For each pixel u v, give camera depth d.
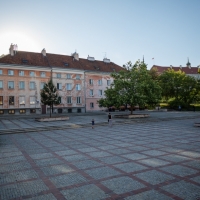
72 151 11.55
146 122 26.72
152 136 16.11
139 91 29.97
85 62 50.50
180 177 7.41
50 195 6.14
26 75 39.66
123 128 21.31
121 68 54.66
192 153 10.74
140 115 31.89
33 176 7.75
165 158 9.89
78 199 5.85
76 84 45.88
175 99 56.34
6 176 7.79
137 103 29.94
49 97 28.50
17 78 38.72
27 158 10.24
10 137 16.55
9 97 37.94
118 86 30.69
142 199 5.79
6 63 37.25
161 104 62.22
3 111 37.38
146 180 7.17
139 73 31.98
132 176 7.57
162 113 41.78
